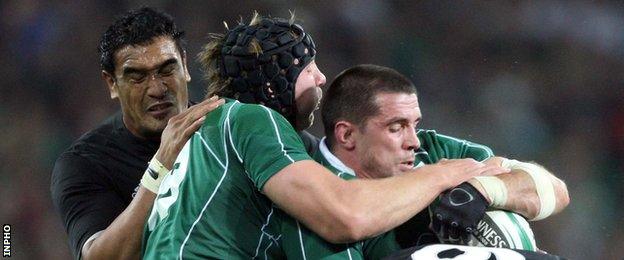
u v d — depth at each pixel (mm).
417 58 46844
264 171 11438
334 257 11453
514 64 47406
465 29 47656
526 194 12195
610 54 47406
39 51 43781
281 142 11641
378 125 11922
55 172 15914
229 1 45125
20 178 40969
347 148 12211
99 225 14750
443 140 14086
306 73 13008
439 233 11828
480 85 46750
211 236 11750
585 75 46969
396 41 46781
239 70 12852
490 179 12000
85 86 43500
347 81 12172
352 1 46688
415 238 12281
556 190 12469
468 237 11742
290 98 12898
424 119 45625
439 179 11766
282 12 45719
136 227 13297
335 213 11070
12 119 42438
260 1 45656
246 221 11805
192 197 12023
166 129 13172
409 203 11359
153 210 12727
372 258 12289
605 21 47844
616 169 44312
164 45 14922
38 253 38750
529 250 11523
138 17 14984
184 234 11875
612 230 41344
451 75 46906
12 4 44344
